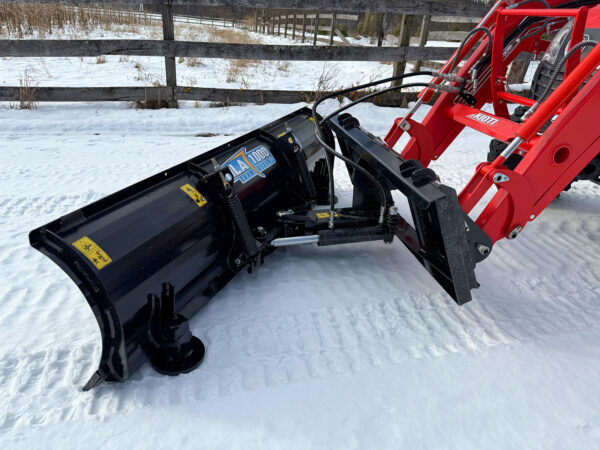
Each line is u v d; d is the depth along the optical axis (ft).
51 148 15.19
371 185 9.39
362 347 6.93
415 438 5.44
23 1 17.61
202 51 19.04
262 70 28.86
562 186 7.41
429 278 8.86
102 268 5.60
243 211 7.66
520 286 8.74
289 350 6.82
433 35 31.58
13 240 9.55
